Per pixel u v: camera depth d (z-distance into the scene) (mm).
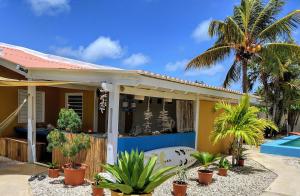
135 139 11156
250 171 13008
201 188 10078
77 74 10758
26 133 14180
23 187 9289
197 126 15422
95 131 14648
